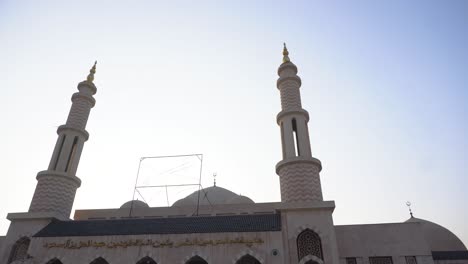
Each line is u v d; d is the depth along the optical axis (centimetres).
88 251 2850
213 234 2762
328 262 2577
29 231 3138
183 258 2689
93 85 4247
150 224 3039
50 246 2911
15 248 3103
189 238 2770
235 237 2722
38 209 3291
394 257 3072
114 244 2836
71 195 3519
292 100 3678
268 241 2677
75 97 4066
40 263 2839
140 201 4200
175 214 3672
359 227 3259
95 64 4512
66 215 3419
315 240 2734
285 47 4259
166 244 2769
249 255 2655
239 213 3572
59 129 3806
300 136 3388
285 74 3900
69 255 2852
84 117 3991
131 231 2920
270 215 2977
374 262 3078
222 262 2627
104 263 2922
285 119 3519
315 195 3039
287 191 3109
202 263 3003
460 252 3538
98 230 3008
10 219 3206
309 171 3144
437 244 4066
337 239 3216
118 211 3778
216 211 3619
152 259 2742
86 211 3819
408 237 3145
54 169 3562
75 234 2959
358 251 3130
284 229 2769
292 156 3238
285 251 2655
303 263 2598
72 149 3762
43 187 3406
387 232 3198
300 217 2822
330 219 2784
